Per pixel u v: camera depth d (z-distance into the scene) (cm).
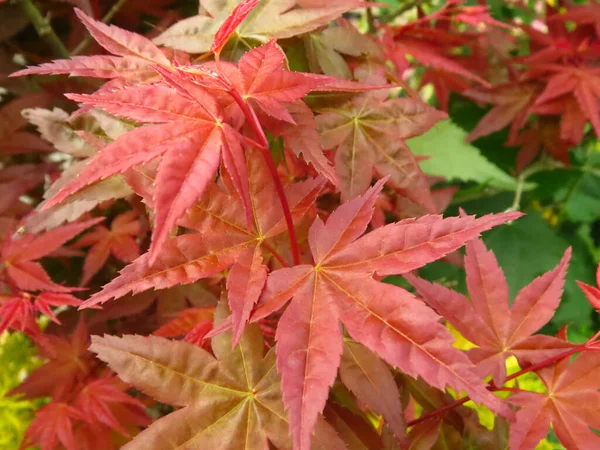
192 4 39
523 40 47
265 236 21
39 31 32
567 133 40
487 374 23
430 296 23
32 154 38
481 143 48
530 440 22
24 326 27
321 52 27
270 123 22
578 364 22
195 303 31
